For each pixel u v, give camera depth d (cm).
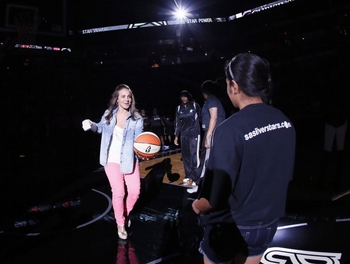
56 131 1040
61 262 324
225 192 139
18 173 801
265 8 1934
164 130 1175
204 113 504
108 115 355
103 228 415
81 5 1981
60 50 1988
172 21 2194
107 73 2159
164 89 2108
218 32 2167
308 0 1716
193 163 573
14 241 380
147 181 661
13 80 1625
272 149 145
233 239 153
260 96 152
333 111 523
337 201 483
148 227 409
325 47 1655
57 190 627
